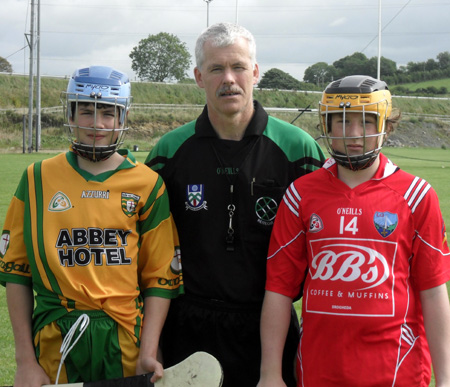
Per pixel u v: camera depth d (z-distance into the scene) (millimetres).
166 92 52094
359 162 2471
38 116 32562
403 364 2406
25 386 2520
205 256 2918
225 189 2928
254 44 2854
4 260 2682
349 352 2414
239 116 2879
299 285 2654
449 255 2527
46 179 2680
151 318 2693
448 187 16406
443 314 2434
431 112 56500
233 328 2896
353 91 2479
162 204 2793
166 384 2469
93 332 2562
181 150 3010
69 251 2588
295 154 2980
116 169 2699
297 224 2592
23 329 2629
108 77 2668
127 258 2648
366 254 2426
